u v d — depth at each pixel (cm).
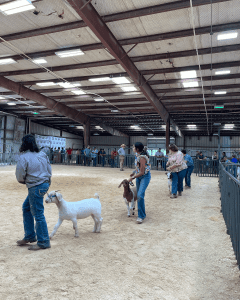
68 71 1414
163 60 1184
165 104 1995
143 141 3797
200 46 1023
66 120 3131
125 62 1098
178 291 239
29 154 332
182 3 732
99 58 1213
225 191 480
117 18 814
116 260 306
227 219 430
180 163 725
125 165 2175
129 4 770
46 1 771
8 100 2250
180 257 320
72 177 1270
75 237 386
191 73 1333
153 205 638
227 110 2125
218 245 362
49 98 2053
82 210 390
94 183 1055
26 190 823
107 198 725
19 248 335
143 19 848
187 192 845
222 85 1525
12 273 266
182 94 1769
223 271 282
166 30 909
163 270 282
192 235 407
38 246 333
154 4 762
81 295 227
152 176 1418
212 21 835
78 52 1077
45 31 921
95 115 2695
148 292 236
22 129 2831
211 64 1164
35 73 1443
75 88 1727
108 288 241
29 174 329
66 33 970
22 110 2647
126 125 3189
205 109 2041
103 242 368
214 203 668
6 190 810
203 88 1571
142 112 2473
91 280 255
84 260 303
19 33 962
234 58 1123
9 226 432
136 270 281
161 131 3500
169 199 718
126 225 459
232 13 784
